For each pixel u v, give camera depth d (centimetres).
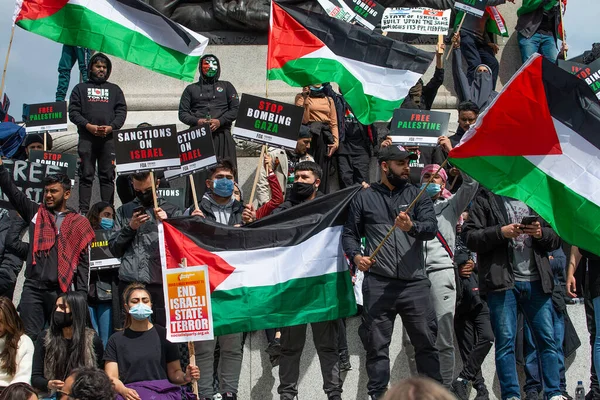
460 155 1042
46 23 1323
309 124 1423
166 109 1587
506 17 1712
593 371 1194
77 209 1486
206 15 1623
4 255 1260
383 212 1078
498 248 1134
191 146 1148
